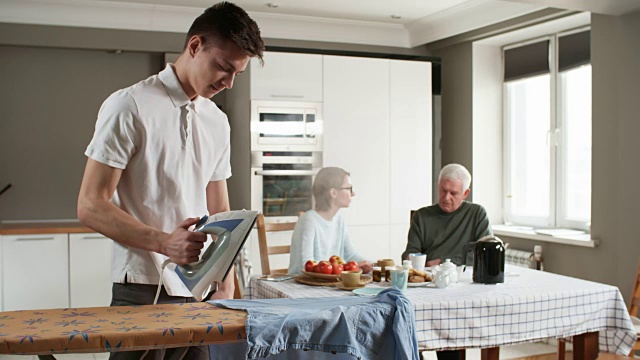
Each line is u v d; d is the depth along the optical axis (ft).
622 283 14.62
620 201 14.60
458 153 19.71
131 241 5.49
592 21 15.29
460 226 12.37
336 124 17.94
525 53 18.58
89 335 4.65
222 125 6.59
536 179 18.49
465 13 17.67
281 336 5.16
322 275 9.93
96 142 5.70
